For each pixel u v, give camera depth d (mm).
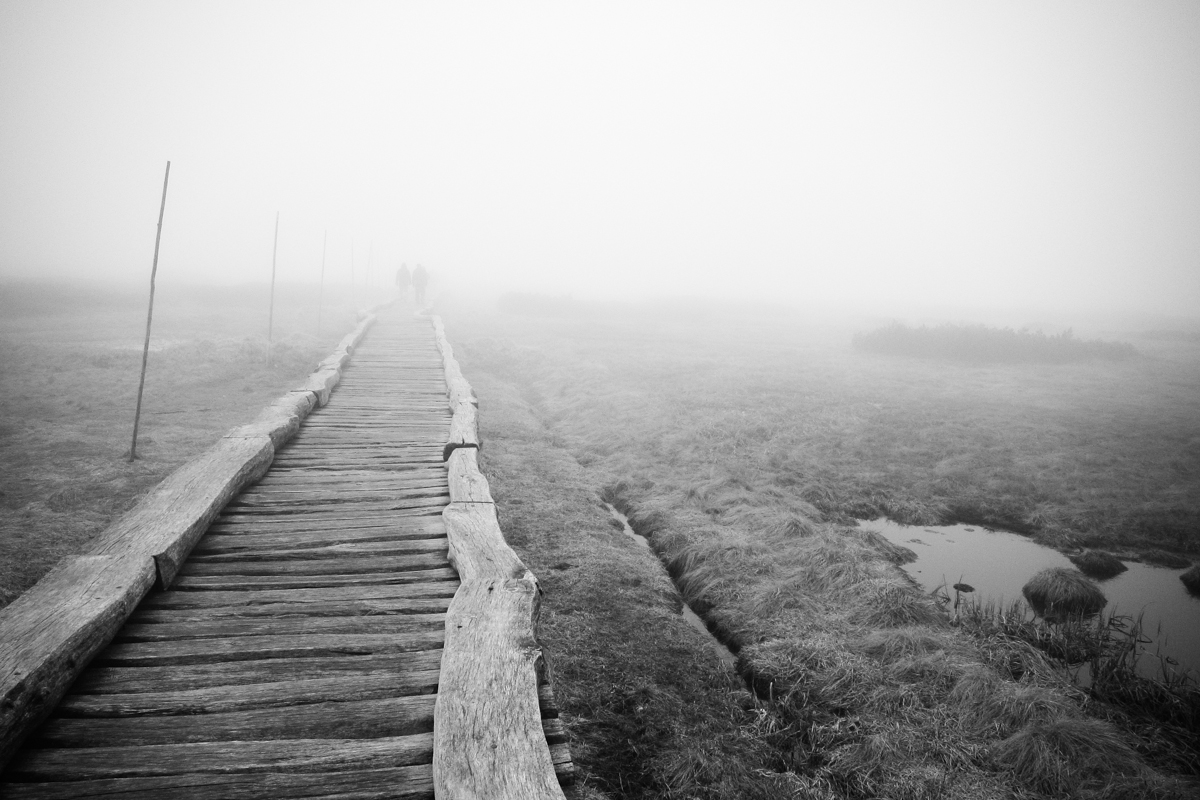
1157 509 9422
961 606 6883
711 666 5602
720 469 10836
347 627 3879
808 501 9867
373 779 2650
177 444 10070
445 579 4625
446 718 2832
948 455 11703
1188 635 6379
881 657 5656
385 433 8875
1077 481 10461
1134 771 4254
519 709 2914
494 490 9414
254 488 6438
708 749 4426
